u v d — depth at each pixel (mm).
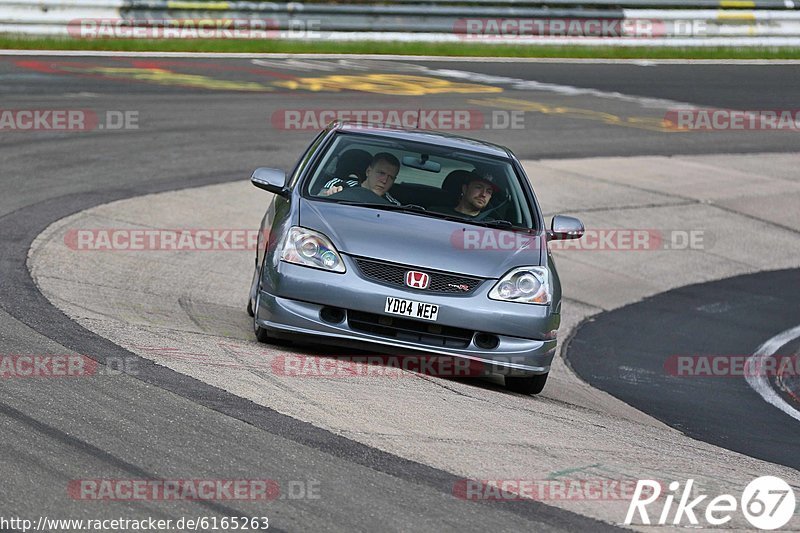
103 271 32875
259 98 65312
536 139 64375
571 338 36969
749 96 84000
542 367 24453
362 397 20891
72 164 46875
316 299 23391
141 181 46156
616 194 56250
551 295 24547
